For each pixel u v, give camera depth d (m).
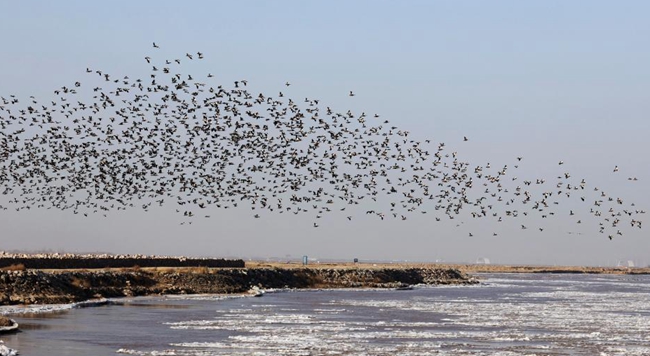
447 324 76.12
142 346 56.06
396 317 82.56
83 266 116.88
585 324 78.00
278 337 62.81
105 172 78.88
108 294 96.81
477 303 107.12
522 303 108.44
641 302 113.62
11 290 84.31
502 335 67.12
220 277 118.06
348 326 72.19
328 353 55.06
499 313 89.81
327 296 117.19
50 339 57.25
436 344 60.66
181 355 52.53
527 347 60.19
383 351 56.47
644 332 71.12
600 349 59.69
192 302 96.00
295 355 53.84
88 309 81.75
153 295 103.12
